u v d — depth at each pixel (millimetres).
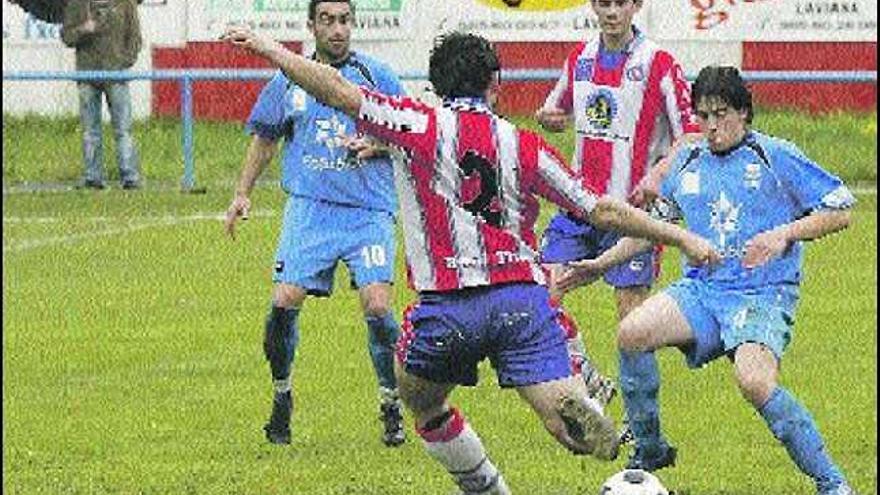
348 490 21031
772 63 54344
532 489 21109
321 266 23094
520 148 17406
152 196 46000
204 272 36375
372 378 27312
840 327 30812
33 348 29469
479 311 17562
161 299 33656
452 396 25922
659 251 23453
